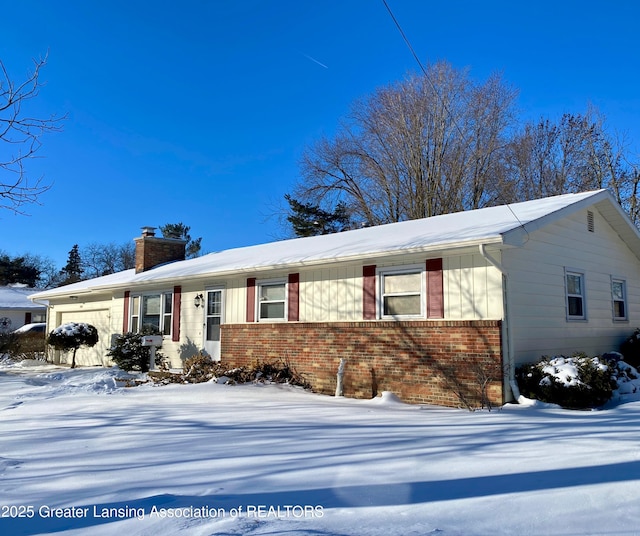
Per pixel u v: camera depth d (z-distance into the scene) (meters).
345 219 33.12
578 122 30.30
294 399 10.65
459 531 3.40
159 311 18.09
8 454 6.17
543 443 5.79
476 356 9.82
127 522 3.74
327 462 5.23
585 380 9.05
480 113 28.47
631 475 4.43
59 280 69.44
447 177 28.67
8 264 60.00
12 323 36.22
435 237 10.69
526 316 10.28
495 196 28.44
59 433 7.43
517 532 3.36
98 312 21.83
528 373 9.50
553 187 29.73
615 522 3.48
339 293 12.42
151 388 12.46
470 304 10.15
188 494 4.36
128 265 70.25
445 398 10.13
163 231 53.50
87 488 4.66
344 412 8.80
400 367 10.93
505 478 4.49
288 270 13.54
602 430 6.55
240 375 12.63
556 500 3.89
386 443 6.05
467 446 5.75
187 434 7.03
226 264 15.47
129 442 6.64
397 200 30.11
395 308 11.38
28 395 12.04
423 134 28.98
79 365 22.08
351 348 11.85
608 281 13.52
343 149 31.36
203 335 16.19
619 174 29.09
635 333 13.47
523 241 9.80
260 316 14.39
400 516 3.69
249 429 7.29
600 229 13.48
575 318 11.88
